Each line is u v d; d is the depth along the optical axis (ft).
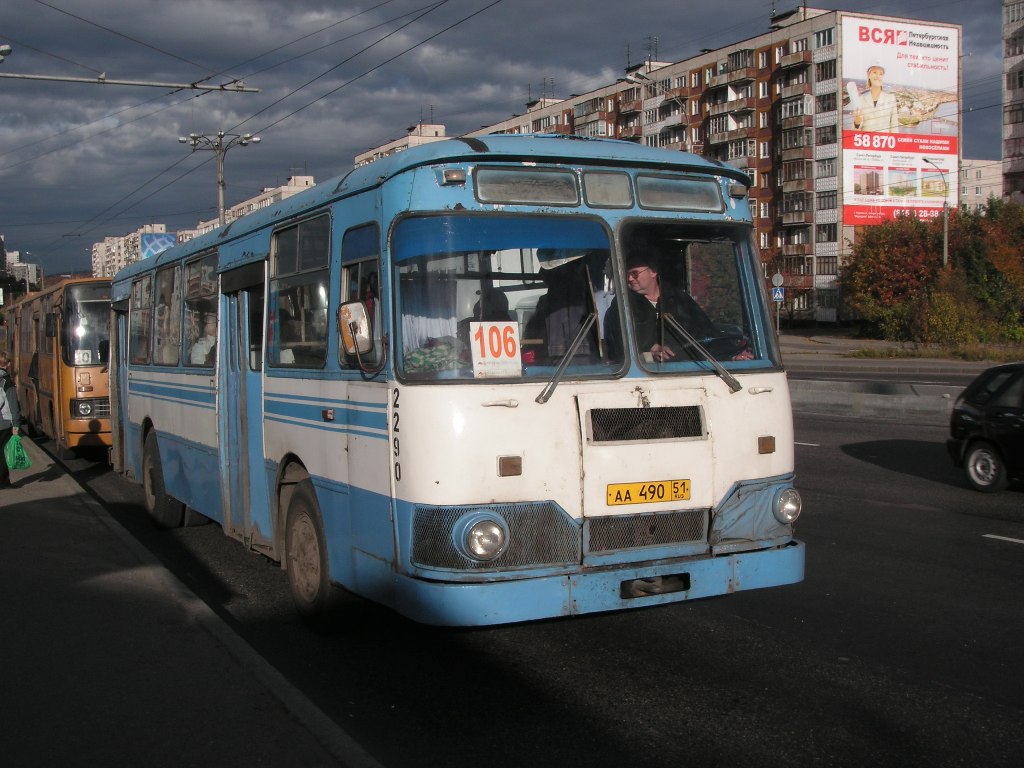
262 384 23.90
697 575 17.57
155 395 34.42
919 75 250.78
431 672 19.12
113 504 41.06
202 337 29.09
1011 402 37.63
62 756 14.40
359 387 18.40
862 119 248.32
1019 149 249.96
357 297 18.78
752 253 19.62
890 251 217.56
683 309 18.57
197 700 16.44
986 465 38.29
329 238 20.07
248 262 24.81
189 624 20.58
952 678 18.39
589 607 16.63
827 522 33.04
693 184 19.19
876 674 18.65
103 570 25.25
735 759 14.93
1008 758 14.88
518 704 17.34
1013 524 32.45
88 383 52.65
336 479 19.62
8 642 19.57
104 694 16.79
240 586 26.27
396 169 17.54
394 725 16.43
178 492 31.96
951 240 208.33
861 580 25.59
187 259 30.78
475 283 17.01
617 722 16.46
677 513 17.66
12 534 29.96
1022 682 18.16
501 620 16.06
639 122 315.37
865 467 45.16
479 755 15.16
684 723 16.37
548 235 17.62
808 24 256.32
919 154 252.01
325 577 20.57
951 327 172.35
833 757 14.97
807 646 20.38
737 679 18.47
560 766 14.75
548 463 16.71
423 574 16.51
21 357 71.51
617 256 18.02
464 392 16.46
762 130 274.57
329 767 13.87
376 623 22.26
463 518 16.21
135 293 38.04
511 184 17.60
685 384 17.89
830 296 253.24
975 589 24.66
